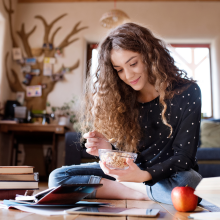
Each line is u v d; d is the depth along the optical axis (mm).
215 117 4496
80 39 4645
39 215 841
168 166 1158
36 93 4488
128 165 1021
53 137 3930
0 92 4180
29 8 4738
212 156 3227
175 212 993
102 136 1377
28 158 4312
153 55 1314
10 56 4504
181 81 1377
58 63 4578
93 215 863
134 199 1421
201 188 741
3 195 1173
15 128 3920
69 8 4734
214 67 4605
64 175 1440
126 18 3875
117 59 1272
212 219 767
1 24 4312
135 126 1423
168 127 1357
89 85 1666
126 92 1471
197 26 4633
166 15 4668
